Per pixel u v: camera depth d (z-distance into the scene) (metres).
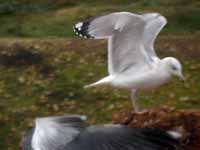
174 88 13.59
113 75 9.74
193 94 13.38
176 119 8.68
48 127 5.00
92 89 13.77
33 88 13.97
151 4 18.20
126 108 12.92
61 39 16.11
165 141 4.93
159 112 8.98
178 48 15.28
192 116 8.71
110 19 8.91
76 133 4.95
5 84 14.16
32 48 15.45
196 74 14.18
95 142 4.89
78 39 15.98
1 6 18.70
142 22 9.10
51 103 13.43
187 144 8.48
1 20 18.12
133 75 9.59
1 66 14.84
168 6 18.02
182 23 16.94
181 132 8.49
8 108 13.30
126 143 4.89
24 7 18.78
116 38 9.27
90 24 8.85
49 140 4.92
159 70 9.54
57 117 5.10
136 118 8.97
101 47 15.41
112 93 13.55
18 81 14.24
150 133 4.96
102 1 18.95
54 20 17.67
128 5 18.38
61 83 14.09
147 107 12.80
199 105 12.95
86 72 14.43
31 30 17.30
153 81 9.59
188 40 15.73
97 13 17.72
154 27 9.87
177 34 16.41
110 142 4.89
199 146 8.50
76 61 14.88
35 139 4.96
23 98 13.65
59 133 4.95
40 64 14.84
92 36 8.91
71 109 13.17
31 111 13.16
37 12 18.52
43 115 13.01
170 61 9.55
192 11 17.28
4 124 12.77
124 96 13.39
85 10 17.98
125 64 9.66
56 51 15.33
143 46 9.54
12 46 15.54
